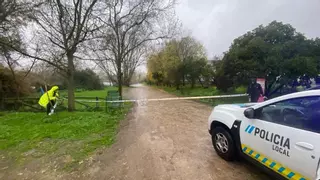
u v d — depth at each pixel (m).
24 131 5.27
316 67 8.52
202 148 3.96
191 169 3.04
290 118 2.19
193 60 23.34
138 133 5.16
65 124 6.09
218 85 12.53
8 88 14.03
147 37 13.66
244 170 2.98
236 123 3.00
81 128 5.58
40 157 3.57
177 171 2.98
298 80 8.97
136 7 11.81
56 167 3.17
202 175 2.84
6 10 7.62
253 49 9.60
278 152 2.18
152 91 27.33
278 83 9.52
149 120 6.92
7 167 3.19
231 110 3.29
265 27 10.31
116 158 3.50
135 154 3.67
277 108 2.39
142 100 13.84
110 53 13.87
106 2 9.03
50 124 6.10
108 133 5.15
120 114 8.23
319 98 1.95
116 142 4.40
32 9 7.41
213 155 3.57
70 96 9.16
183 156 3.55
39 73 16.64
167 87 32.66
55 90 8.07
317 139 1.78
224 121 3.29
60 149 3.96
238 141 2.96
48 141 4.46
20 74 15.04
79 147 4.08
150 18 12.02
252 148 2.64
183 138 4.66
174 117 7.41
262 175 2.82
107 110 9.34
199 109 9.45
